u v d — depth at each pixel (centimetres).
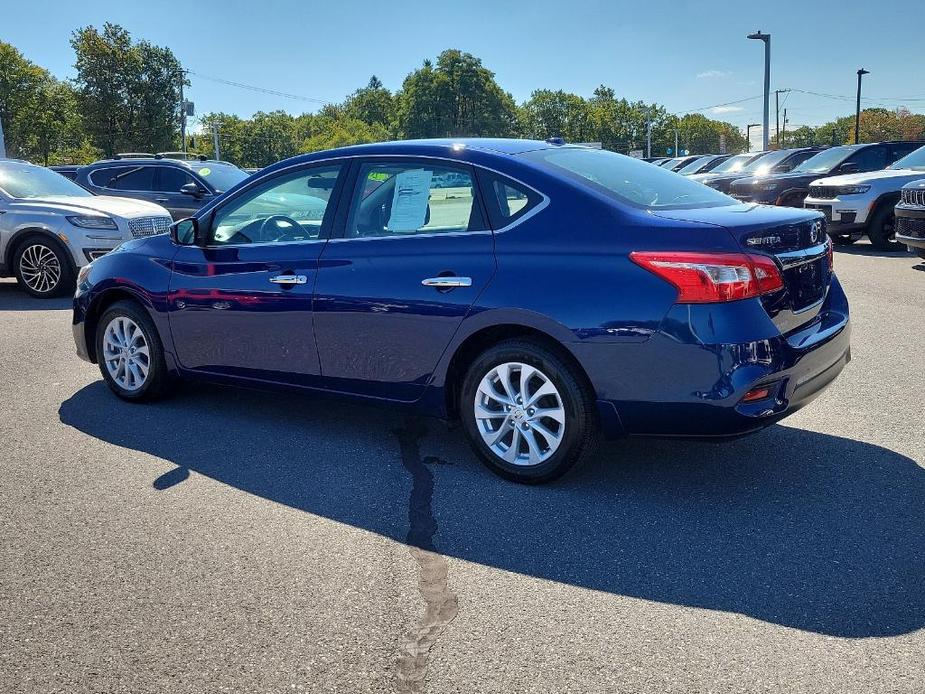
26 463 429
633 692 236
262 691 240
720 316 333
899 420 466
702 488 382
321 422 493
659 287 340
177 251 504
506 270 374
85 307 542
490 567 312
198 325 488
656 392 345
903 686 235
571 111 12756
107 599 293
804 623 269
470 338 393
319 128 12300
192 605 288
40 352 690
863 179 1260
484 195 392
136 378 527
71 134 7100
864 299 843
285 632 270
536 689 238
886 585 291
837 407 493
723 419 338
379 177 429
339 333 428
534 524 349
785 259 351
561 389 368
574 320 354
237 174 1441
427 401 411
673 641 260
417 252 402
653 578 301
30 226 978
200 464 425
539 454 383
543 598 289
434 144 421
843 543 324
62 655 260
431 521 354
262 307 456
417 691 238
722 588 293
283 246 454
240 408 523
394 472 411
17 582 306
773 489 378
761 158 2009
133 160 1390
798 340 357
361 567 314
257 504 375
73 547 333
